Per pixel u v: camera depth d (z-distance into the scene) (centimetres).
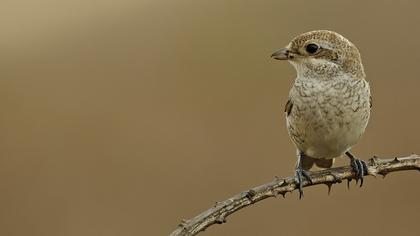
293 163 1334
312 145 873
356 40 1603
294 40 872
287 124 894
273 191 656
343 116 843
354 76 848
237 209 639
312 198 1234
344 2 1730
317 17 1697
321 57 851
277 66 1590
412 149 1330
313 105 846
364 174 727
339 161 1256
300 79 862
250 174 1324
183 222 618
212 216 626
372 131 1370
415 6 1670
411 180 1243
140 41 1717
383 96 1435
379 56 1549
